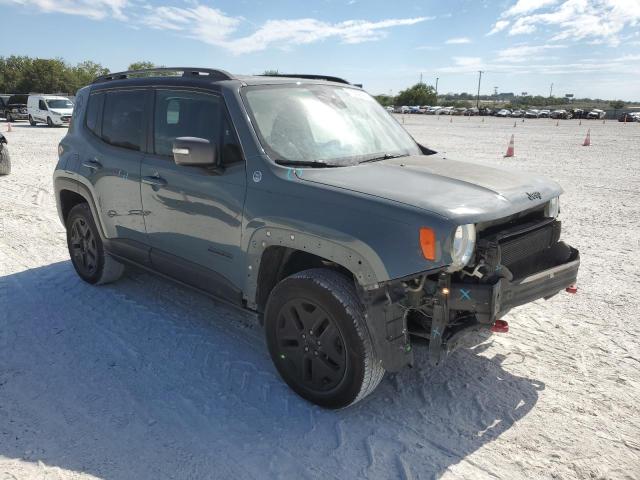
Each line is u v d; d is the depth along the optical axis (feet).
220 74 12.50
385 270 9.02
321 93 13.28
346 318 9.66
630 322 14.67
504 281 9.50
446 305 9.34
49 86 249.34
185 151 10.78
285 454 9.29
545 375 11.95
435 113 277.23
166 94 13.33
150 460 9.09
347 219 9.48
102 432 9.81
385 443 9.61
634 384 11.60
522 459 9.23
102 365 12.19
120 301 15.78
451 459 9.21
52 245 21.31
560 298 16.40
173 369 12.05
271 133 11.43
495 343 13.42
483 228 9.87
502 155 57.36
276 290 10.75
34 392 11.08
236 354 12.77
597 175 42.04
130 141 14.32
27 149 57.77
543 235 11.02
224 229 11.58
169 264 13.33
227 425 10.07
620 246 22.02
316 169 10.87
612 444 9.65
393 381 11.66
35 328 14.02
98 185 15.21
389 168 11.19
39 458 9.10
